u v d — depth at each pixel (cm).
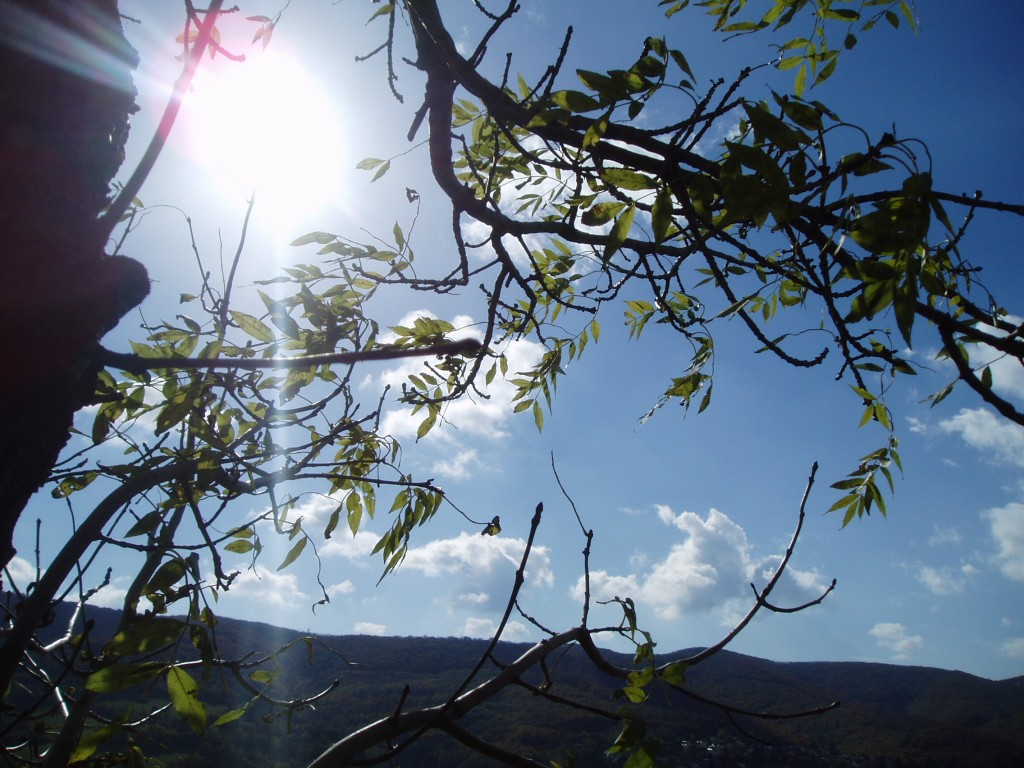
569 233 270
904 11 314
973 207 211
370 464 326
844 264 212
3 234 137
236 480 250
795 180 188
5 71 140
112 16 164
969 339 246
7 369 138
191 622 213
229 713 248
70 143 149
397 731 196
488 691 211
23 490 143
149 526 243
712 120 226
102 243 154
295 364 140
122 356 154
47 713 262
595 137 227
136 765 276
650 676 235
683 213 240
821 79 330
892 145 192
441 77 263
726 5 328
